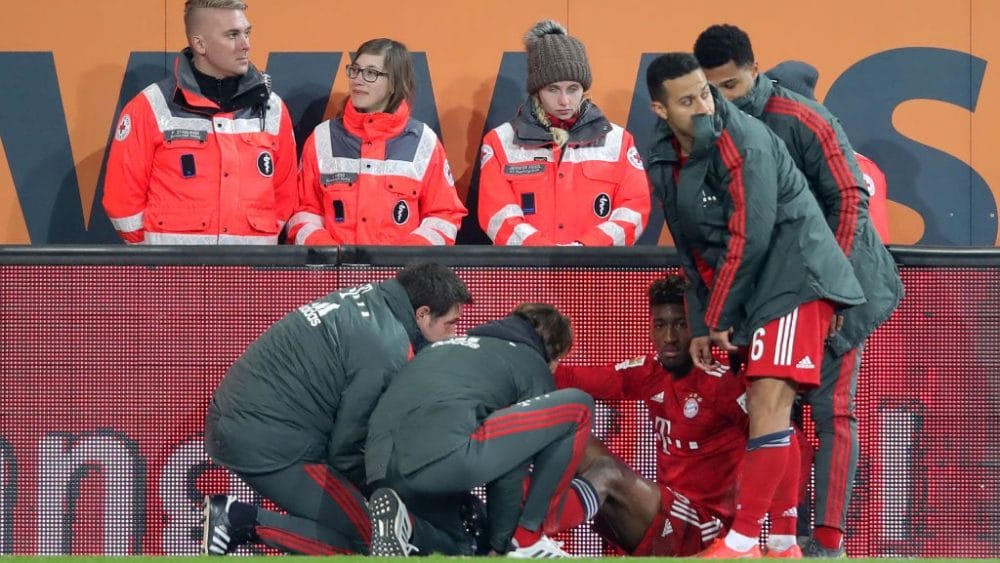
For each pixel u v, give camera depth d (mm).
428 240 19969
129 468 16297
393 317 15117
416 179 20281
